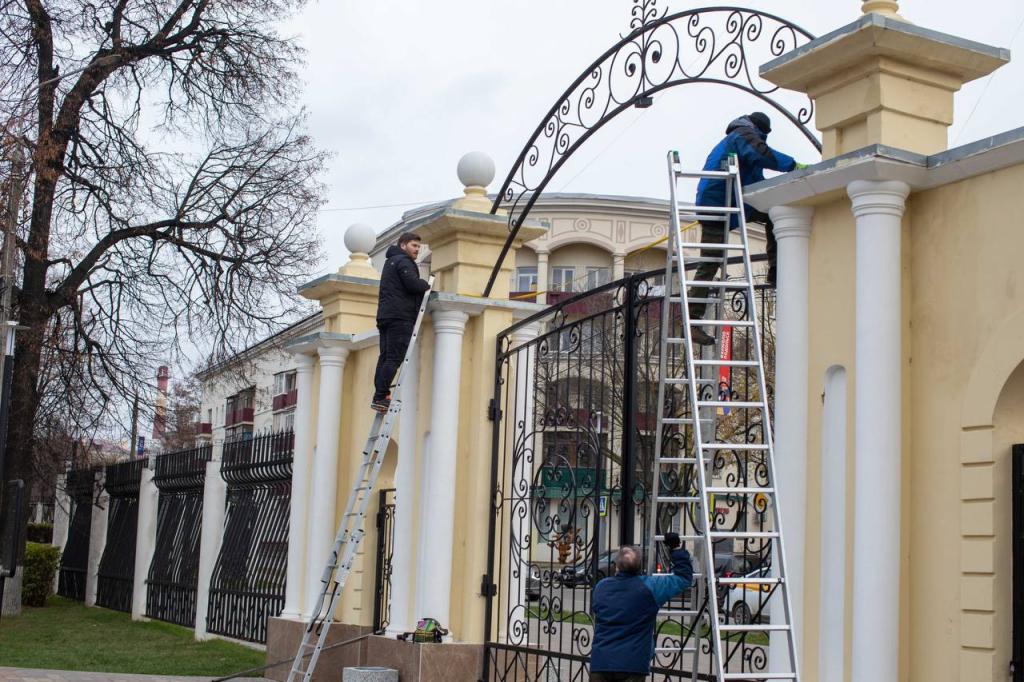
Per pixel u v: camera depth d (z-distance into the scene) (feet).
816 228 20.65
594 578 27.48
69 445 73.26
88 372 68.69
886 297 18.97
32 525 100.42
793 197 20.44
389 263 33.58
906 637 18.67
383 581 37.81
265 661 43.14
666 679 24.13
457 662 31.04
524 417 31.81
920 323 19.17
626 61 29.35
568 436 29.86
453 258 33.32
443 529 32.09
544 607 33.86
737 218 23.72
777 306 20.88
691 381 20.04
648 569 22.11
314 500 40.24
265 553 49.80
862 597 18.53
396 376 35.42
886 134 19.48
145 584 64.90
